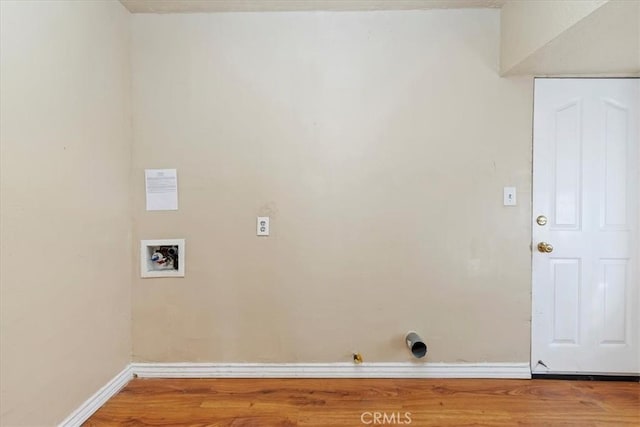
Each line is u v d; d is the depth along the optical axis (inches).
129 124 80.2
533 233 81.1
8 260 49.6
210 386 77.8
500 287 81.2
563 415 67.0
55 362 58.5
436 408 69.1
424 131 80.7
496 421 65.1
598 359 80.7
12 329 50.4
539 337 81.4
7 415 49.8
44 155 55.7
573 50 66.5
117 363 76.1
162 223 81.4
